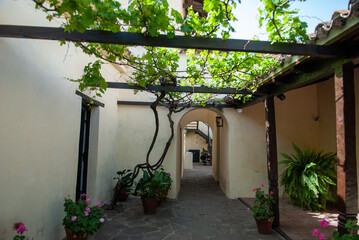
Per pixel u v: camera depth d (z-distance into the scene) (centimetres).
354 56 256
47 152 321
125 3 578
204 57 358
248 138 715
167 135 703
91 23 189
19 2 263
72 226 322
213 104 704
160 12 205
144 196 544
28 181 280
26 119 277
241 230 452
